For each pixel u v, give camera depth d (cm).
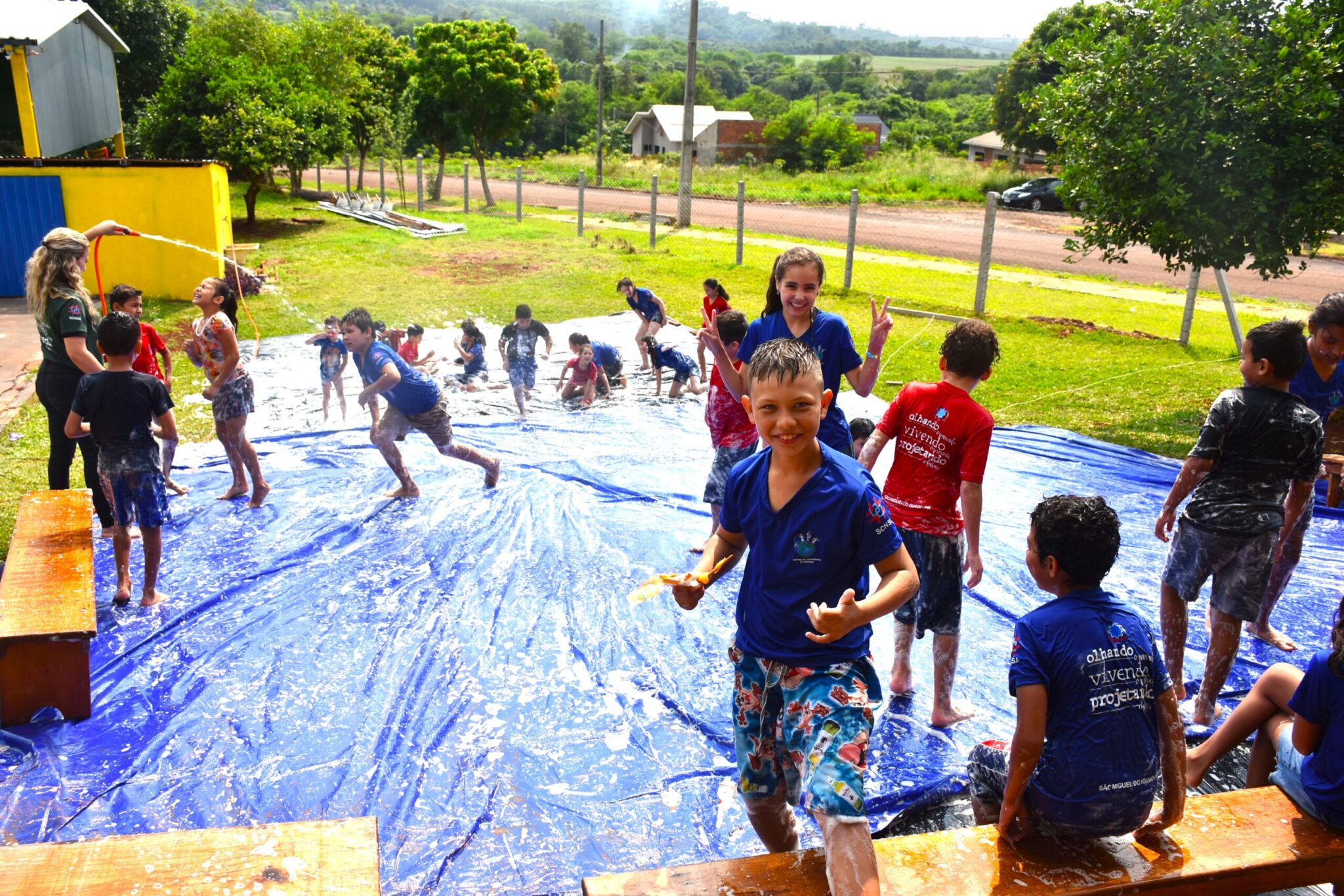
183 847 278
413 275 1802
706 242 2300
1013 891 274
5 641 410
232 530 632
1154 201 912
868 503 263
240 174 2356
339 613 523
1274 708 358
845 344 477
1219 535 432
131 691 450
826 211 3250
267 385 1080
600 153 3891
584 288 1708
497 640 498
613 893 264
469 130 3266
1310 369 539
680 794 384
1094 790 278
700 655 486
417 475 740
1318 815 314
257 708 436
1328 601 572
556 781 390
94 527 654
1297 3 862
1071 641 281
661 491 708
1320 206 859
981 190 3803
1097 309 1600
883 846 292
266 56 3080
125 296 636
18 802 374
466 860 346
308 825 291
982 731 433
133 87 3014
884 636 530
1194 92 884
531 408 1009
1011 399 1046
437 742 414
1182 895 288
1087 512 287
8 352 1154
